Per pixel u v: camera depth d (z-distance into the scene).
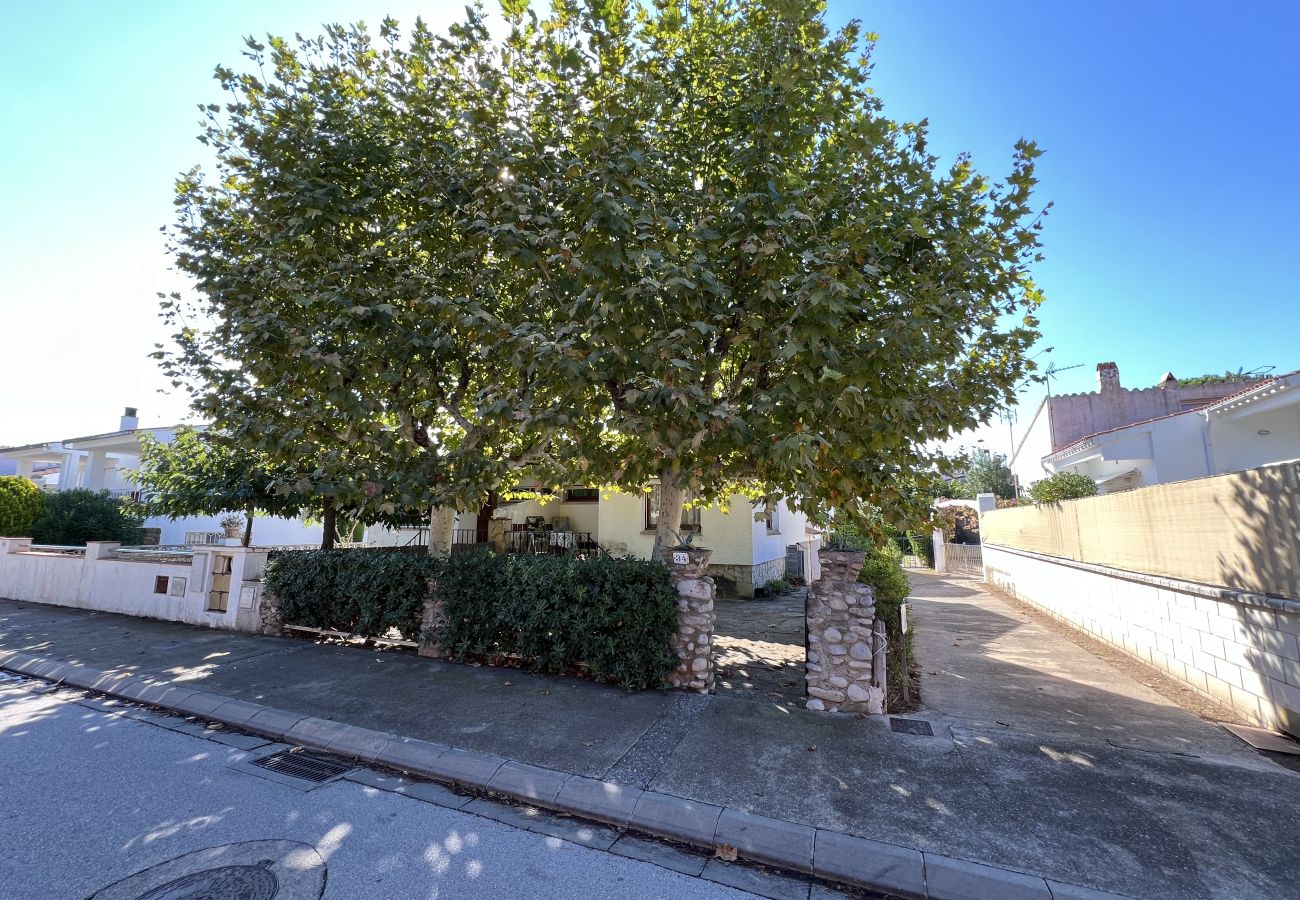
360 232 6.73
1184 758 4.47
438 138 6.79
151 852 3.24
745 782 4.00
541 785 4.00
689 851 3.46
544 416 4.98
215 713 5.46
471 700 5.57
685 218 5.99
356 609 7.79
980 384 5.70
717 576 14.13
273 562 8.66
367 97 6.97
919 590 16.98
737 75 6.00
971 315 5.55
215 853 3.24
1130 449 12.95
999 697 6.14
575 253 5.41
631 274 5.06
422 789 4.13
